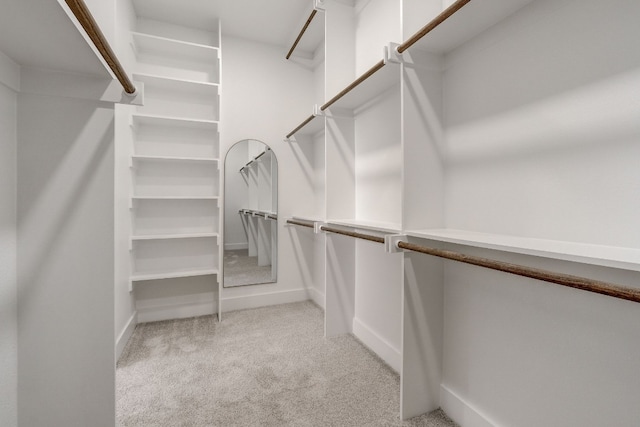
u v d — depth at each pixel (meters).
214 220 2.88
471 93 1.31
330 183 2.23
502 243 0.93
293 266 3.19
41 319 1.01
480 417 1.29
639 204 0.81
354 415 1.45
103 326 1.06
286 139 3.13
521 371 1.13
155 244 2.69
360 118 2.22
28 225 1.00
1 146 0.92
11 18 0.71
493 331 1.24
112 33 1.04
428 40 1.31
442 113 1.45
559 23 0.99
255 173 3.04
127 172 2.29
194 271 2.63
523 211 1.11
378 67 1.53
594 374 0.91
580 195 0.93
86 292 1.04
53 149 1.02
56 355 1.02
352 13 2.30
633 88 0.81
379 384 1.70
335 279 2.33
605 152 0.88
